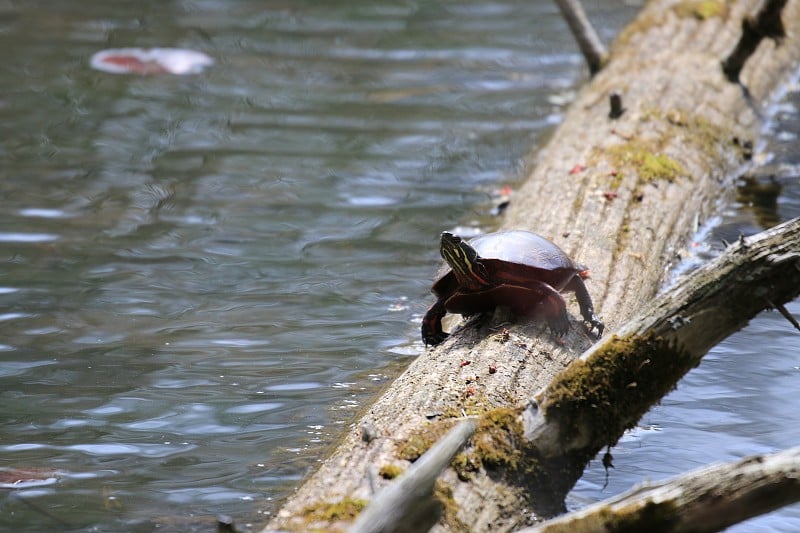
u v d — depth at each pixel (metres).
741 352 8.63
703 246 10.73
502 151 14.69
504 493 5.66
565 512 5.99
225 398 8.07
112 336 9.20
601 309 8.10
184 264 10.96
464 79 18.27
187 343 9.08
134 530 6.22
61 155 14.38
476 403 6.31
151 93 17.25
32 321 9.47
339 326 9.48
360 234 11.84
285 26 21.66
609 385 5.97
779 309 5.92
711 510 4.66
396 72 18.67
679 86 13.88
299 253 11.30
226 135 15.33
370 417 6.42
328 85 17.88
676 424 7.45
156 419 7.71
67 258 11.03
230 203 12.78
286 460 7.09
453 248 7.16
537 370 6.85
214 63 19.06
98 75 18.09
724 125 13.39
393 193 13.15
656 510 4.68
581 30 15.68
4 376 8.38
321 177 13.70
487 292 7.31
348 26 21.73
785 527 6.09
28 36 20.38
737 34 16.08
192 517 6.36
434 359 7.08
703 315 5.93
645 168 11.20
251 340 9.16
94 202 12.72
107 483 6.80
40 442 7.35
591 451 6.10
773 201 12.12
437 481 5.48
